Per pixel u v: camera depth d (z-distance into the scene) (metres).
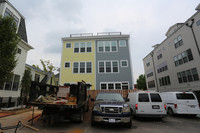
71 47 18.77
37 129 4.81
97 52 18.23
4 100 10.13
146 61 32.19
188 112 8.16
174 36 19.88
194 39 15.58
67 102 5.88
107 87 16.61
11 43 7.00
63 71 17.70
